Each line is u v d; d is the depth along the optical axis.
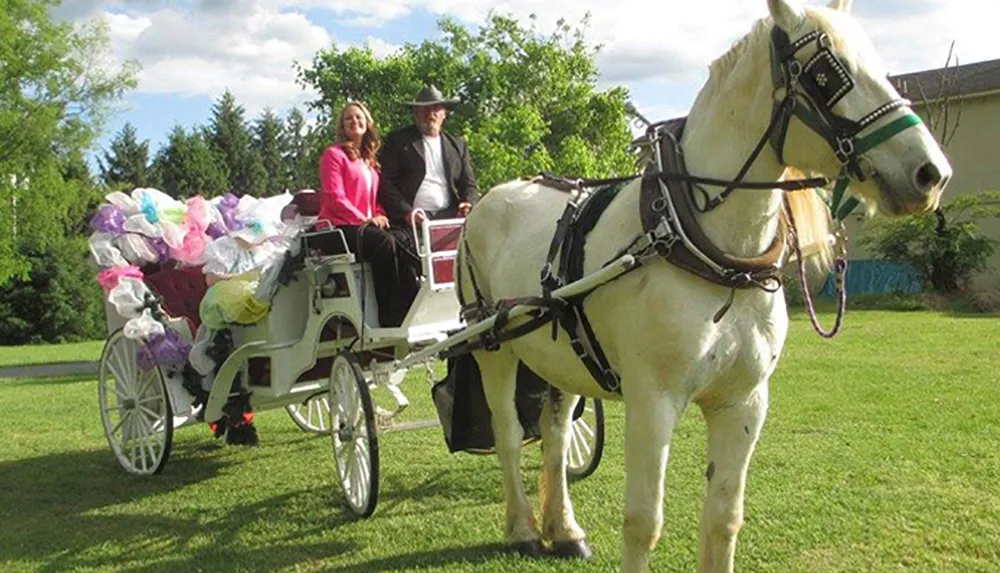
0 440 8.63
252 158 69.94
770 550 4.67
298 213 7.02
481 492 6.14
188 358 6.68
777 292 3.52
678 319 3.38
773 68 3.22
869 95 3.02
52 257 31.80
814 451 6.64
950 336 14.31
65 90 28.42
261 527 5.56
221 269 6.71
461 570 4.65
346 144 6.51
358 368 5.66
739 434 3.61
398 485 6.38
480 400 5.42
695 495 5.76
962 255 23.17
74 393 12.17
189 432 8.68
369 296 5.92
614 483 6.14
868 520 5.06
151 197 7.11
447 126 26.08
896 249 23.92
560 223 4.07
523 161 22.20
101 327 33.06
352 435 5.69
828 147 3.12
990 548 4.58
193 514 5.92
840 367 10.91
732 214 3.41
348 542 5.21
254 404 6.74
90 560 5.07
